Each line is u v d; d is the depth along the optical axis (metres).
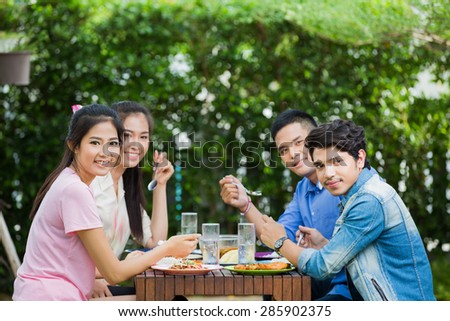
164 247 3.93
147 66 7.87
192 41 8.04
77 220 3.69
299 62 8.09
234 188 4.82
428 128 8.31
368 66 8.09
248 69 8.17
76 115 3.91
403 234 3.83
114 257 3.79
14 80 7.11
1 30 7.70
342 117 8.09
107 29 7.81
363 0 6.75
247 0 7.93
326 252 3.84
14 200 8.02
